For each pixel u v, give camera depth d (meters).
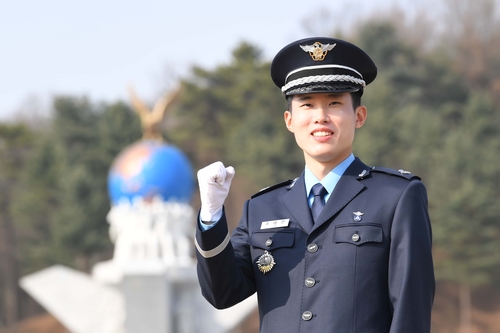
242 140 77.44
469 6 97.50
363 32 87.12
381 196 6.12
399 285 5.79
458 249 67.06
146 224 30.34
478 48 94.19
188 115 85.38
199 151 86.75
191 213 31.67
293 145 77.12
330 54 6.30
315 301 5.95
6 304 80.75
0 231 81.69
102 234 73.88
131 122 79.19
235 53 83.94
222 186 6.17
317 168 6.44
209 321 30.97
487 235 66.25
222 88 84.62
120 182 30.94
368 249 5.94
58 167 76.06
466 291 71.00
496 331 70.25
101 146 78.75
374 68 6.47
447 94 85.06
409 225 5.93
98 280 31.98
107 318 32.22
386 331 5.87
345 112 6.33
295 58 6.39
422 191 6.16
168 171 30.80
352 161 6.45
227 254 6.21
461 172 68.19
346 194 6.20
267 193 6.75
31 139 77.12
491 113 76.38
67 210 72.38
